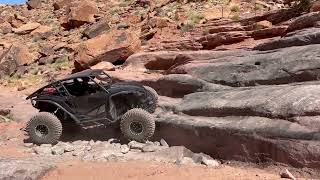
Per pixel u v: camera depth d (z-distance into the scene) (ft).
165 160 28.86
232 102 31.09
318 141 23.36
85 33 100.12
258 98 29.86
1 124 44.98
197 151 29.96
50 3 147.54
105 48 71.82
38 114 35.04
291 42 41.57
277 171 24.30
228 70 40.27
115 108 34.99
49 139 34.63
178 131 31.40
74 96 34.99
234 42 59.98
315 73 32.40
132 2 120.37
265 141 25.45
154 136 33.78
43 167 26.63
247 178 23.70
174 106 35.88
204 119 31.45
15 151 33.68
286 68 34.60
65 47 97.81
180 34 77.36
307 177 22.89
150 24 86.12
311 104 26.02
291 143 24.18
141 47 74.13
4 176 25.31
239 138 26.91
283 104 27.45
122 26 97.25
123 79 54.08
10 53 90.53
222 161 27.86
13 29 124.67
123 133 32.83
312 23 47.70
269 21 62.85
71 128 37.68
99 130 37.68
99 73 37.19
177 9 92.63
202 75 42.11
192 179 24.29
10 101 58.59
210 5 89.15
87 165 28.32
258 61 38.58
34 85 74.49
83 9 113.60
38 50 101.76
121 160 29.35
